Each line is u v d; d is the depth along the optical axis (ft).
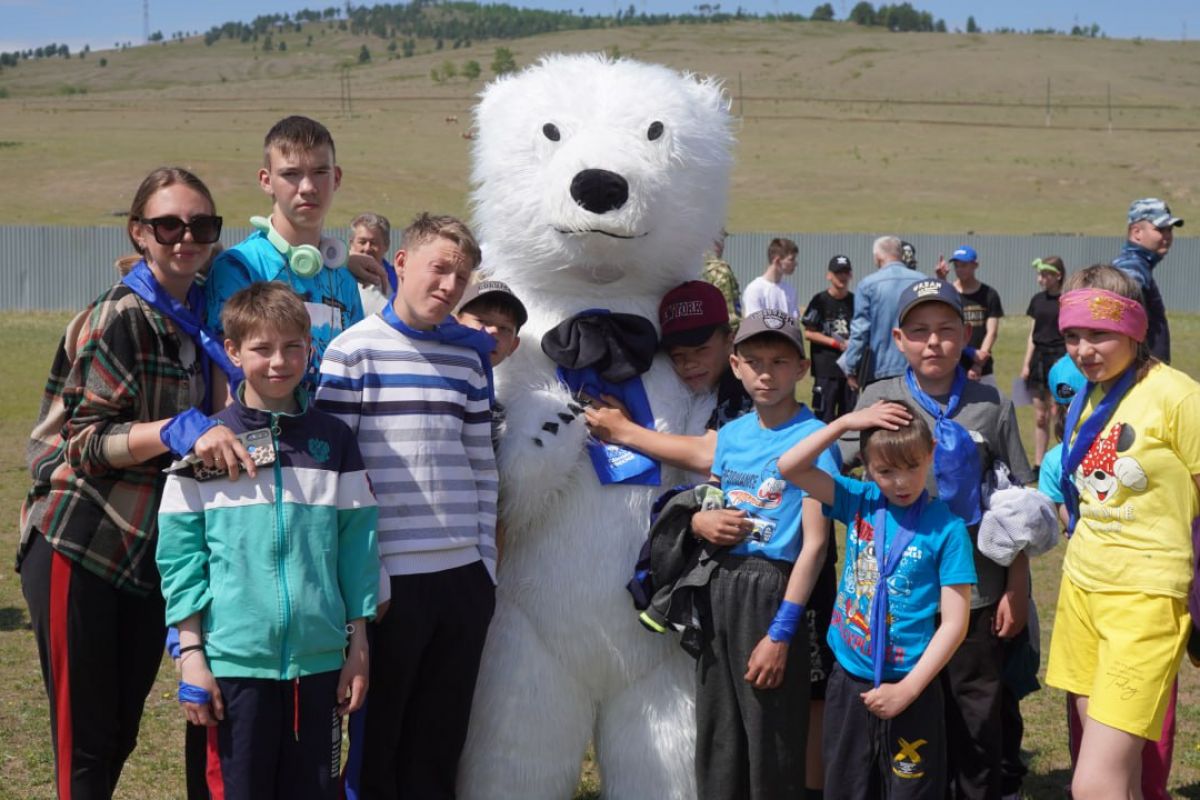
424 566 11.34
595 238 12.56
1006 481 11.85
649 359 12.82
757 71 413.18
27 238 93.25
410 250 11.48
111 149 187.11
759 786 11.89
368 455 11.30
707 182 13.39
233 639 10.31
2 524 27.17
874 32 604.90
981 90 365.61
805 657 11.96
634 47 526.98
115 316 10.88
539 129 13.14
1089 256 111.45
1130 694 11.19
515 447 12.27
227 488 10.42
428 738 11.77
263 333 10.34
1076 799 11.31
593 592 12.37
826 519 11.82
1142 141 245.24
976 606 11.84
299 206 12.00
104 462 10.59
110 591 11.10
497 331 12.25
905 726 11.25
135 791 14.33
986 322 33.65
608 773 12.74
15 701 16.92
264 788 10.43
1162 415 11.28
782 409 12.03
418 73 490.49
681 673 12.62
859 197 173.06
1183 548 11.25
